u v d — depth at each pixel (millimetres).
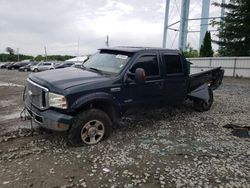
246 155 4836
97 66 6012
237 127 6520
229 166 4367
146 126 6504
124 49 6094
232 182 3869
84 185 3707
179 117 7457
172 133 6012
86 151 4824
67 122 4723
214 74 8812
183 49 36531
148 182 3830
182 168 4266
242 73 24438
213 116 7656
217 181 3891
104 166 4270
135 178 3924
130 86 5609
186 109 8406
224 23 29078
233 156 4773
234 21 27953
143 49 6047
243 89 14469
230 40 29031
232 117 7566
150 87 6031
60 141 5293
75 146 4957
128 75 5562
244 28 27047
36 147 5004
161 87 6293
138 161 4477
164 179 3914
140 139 5547
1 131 5973
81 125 4902
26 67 42062
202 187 3727
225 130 6324
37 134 5711
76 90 4805
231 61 25125
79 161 4430
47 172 4055
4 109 8430
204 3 34656
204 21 35438
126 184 3758
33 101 5188
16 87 14969
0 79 22672
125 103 5586
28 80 5492
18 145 5121
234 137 5809
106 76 5418
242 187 3752
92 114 4996
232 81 20172
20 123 6609
